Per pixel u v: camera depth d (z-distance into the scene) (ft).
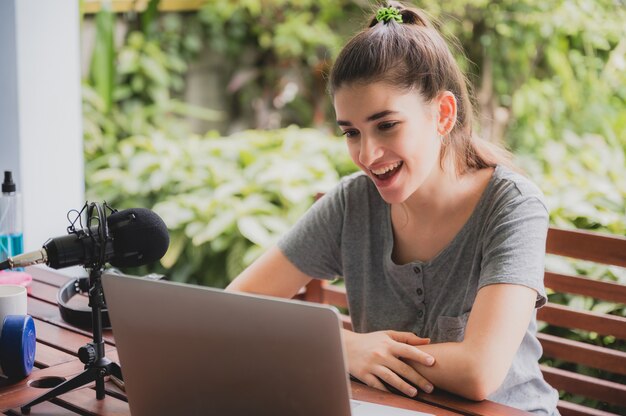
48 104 7.39
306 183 10.30
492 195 4.85
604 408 6.66
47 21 7.29
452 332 4.83
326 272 5.53
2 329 4.39
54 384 4.39
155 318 3.45
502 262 4.50
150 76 14.20
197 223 10.19
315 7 15.42
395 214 5.10
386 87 4.34
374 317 5.21
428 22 4.84
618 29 11.64
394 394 4.25
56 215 7.59
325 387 3.17
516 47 12.65
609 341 6.71
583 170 8.84
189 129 15.26
